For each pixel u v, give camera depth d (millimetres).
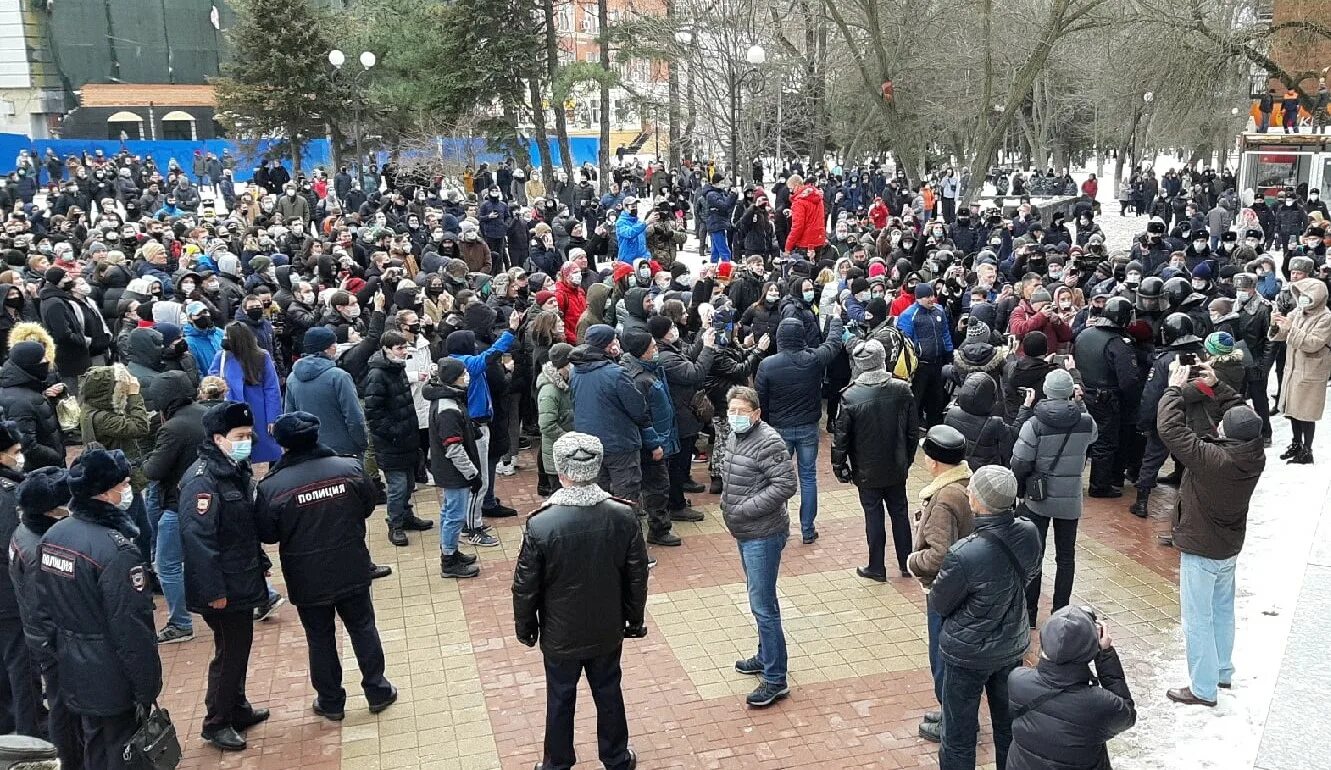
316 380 8039
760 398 8500
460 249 16703
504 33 35500
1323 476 9977
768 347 10336
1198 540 5984
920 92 40938
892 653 6926
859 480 7812
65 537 4945
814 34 36094
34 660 5836
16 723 5855
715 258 21688
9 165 51656
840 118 43312
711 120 33500
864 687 6504
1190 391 7047
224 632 5863
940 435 5617
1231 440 5816
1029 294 11531
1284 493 9602
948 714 5145
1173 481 10211
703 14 32094
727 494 6293
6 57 61062
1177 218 26922
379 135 42500
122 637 4914
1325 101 28547
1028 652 6848
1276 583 7727
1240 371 8867
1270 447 11094
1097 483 9836
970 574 4895
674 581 8102
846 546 8750
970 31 38250
